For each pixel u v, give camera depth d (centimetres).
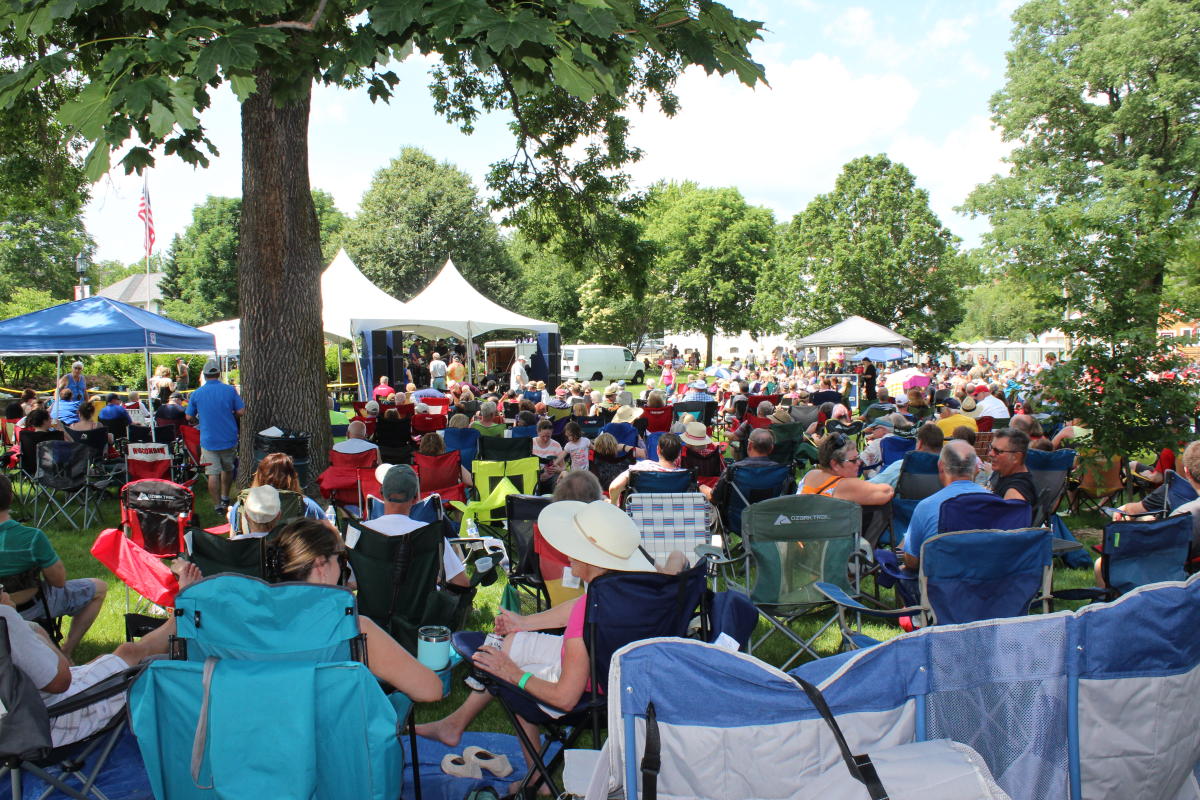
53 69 381
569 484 452
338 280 1872
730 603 351
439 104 1541
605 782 227
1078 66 3006
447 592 439
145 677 227
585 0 364
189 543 400
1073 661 249
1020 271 796
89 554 733
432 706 418
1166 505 507
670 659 221
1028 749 247
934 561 371
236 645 250
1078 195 3020
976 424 1009
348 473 710
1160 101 2773
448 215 5031
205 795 227
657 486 637
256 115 832
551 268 6016
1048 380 761
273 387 866
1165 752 263
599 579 285
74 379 1373
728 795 224
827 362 3544
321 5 450
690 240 5656
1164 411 732
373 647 270
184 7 414
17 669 245
